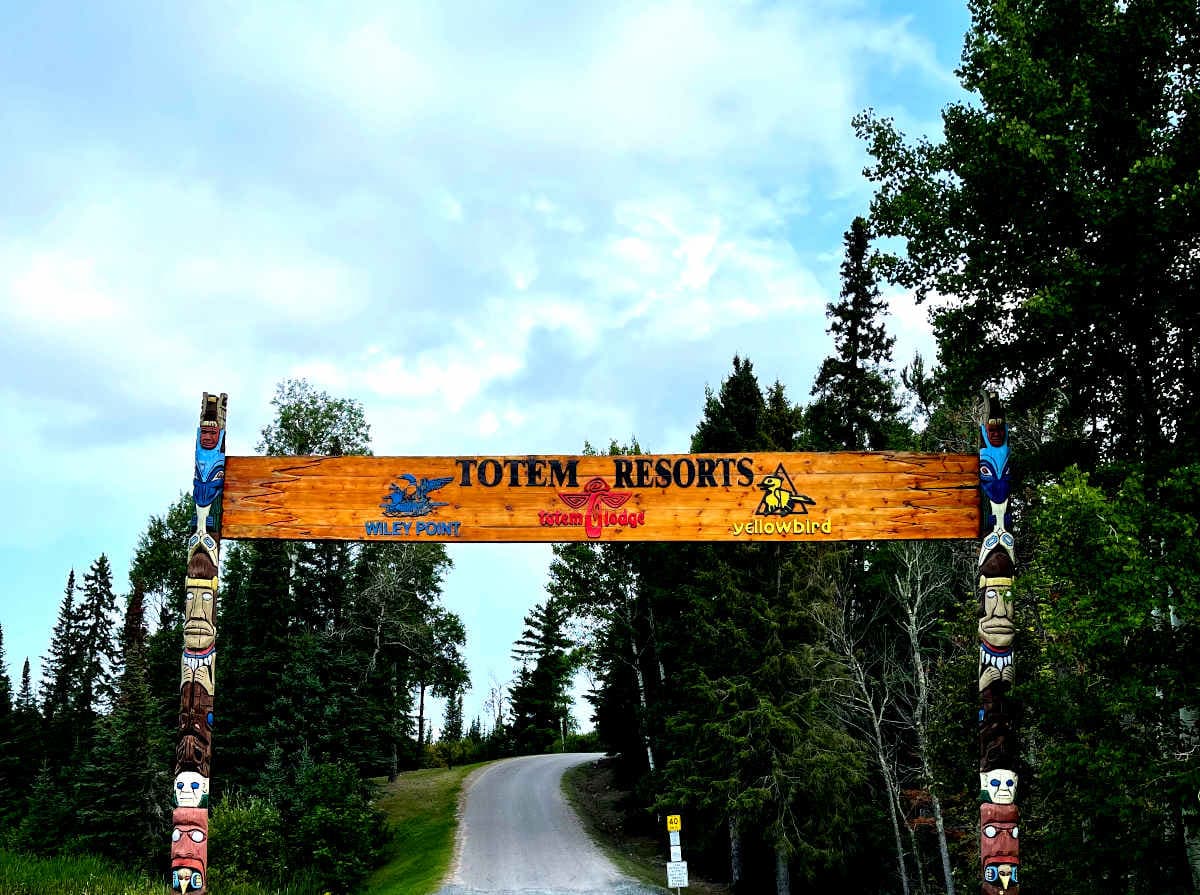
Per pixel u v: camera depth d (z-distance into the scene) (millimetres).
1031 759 19594
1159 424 16344
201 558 14688
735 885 33625
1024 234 16547
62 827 40781
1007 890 13977
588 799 48844
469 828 42656
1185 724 14656
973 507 15023
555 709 74625
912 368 47750
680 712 35000
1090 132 16141
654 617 43031
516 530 14914
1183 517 13242
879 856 32938
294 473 15008
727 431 37125
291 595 48594
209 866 34500
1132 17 15594
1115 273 15000
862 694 33406
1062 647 16391
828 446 45938
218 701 45812
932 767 22594
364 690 48000
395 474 15031
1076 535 13797
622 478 15062
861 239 49938
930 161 18812
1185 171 14977
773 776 30844
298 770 39938
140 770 38250
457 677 59062
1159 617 15289
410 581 51344
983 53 16641
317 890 34250
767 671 31203
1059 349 16969
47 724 59375
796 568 32281
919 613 32469
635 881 33125
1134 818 14133
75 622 67875
